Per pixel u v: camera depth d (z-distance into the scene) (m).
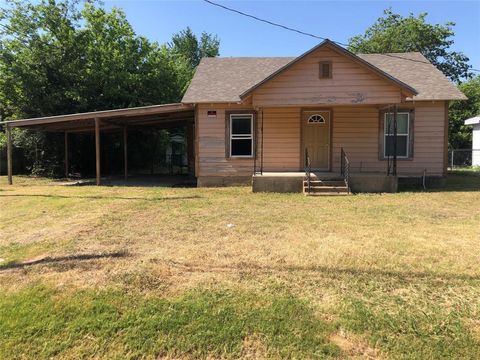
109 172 23.55
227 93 14.45
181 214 8.51
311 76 12.21
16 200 10.76
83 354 3.21
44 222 7.78
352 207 9.41
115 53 23.19
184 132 30.02
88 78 22.09
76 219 8.02
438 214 8.48
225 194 11.96
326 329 3.47
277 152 14.34
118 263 5.05
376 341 3.31
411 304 3.87
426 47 32.75
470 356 3.12
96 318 3.66
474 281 4.39
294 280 4.45
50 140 20.06
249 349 3.25
